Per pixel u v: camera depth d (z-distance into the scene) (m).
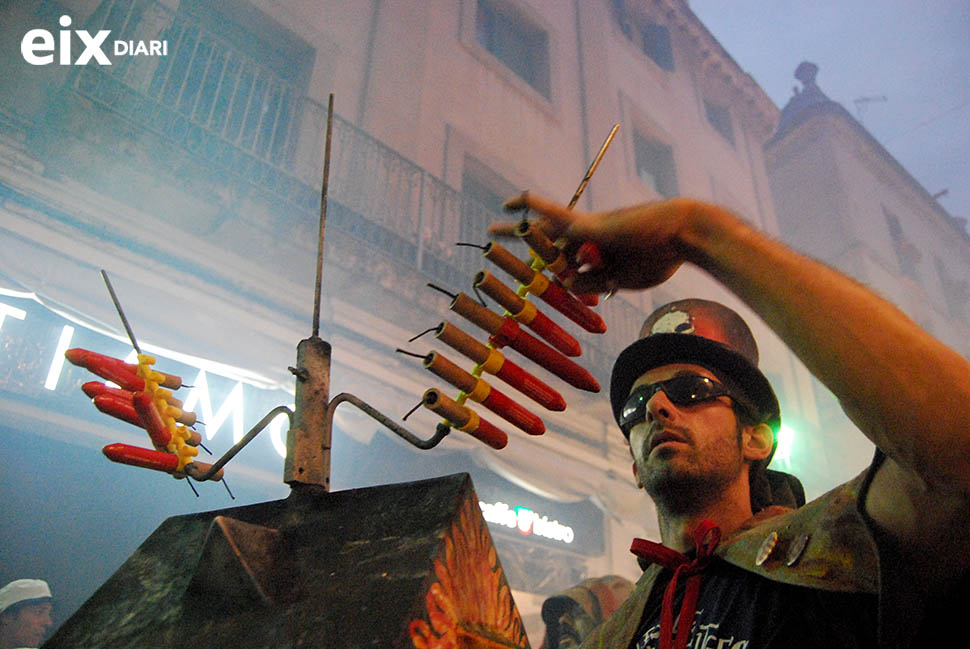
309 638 0.74
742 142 17.45
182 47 7.02
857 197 18.45
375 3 9.51
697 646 1.02
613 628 1.29
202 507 5.48
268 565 0.87
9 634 3.95
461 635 0.76
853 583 0.85
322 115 7.83
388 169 8.02
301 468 1.02
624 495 8.16
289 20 8.29
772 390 1.34
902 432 0.67
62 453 4.98
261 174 6.55
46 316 5.04
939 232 22.03
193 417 1.20
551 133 11.47
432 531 0.82
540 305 8.52
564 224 0.98
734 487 1.26
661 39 16.03
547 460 7.62
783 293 0.74
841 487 0.99
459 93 10.10
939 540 0.72
